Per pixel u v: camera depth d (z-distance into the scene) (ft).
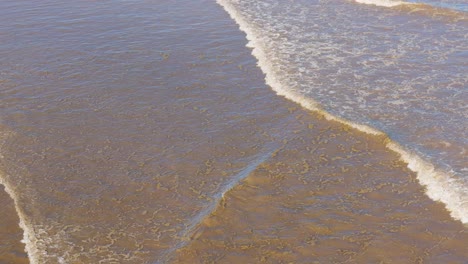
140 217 36.88
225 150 43.68
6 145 45.16
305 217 36.19
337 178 39.91
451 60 55.83
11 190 39.99
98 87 53.21
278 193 38.55
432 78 52.44
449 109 47.24
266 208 37.17
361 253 32.99
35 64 57.77
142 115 48.70
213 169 41.50
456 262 31.94
